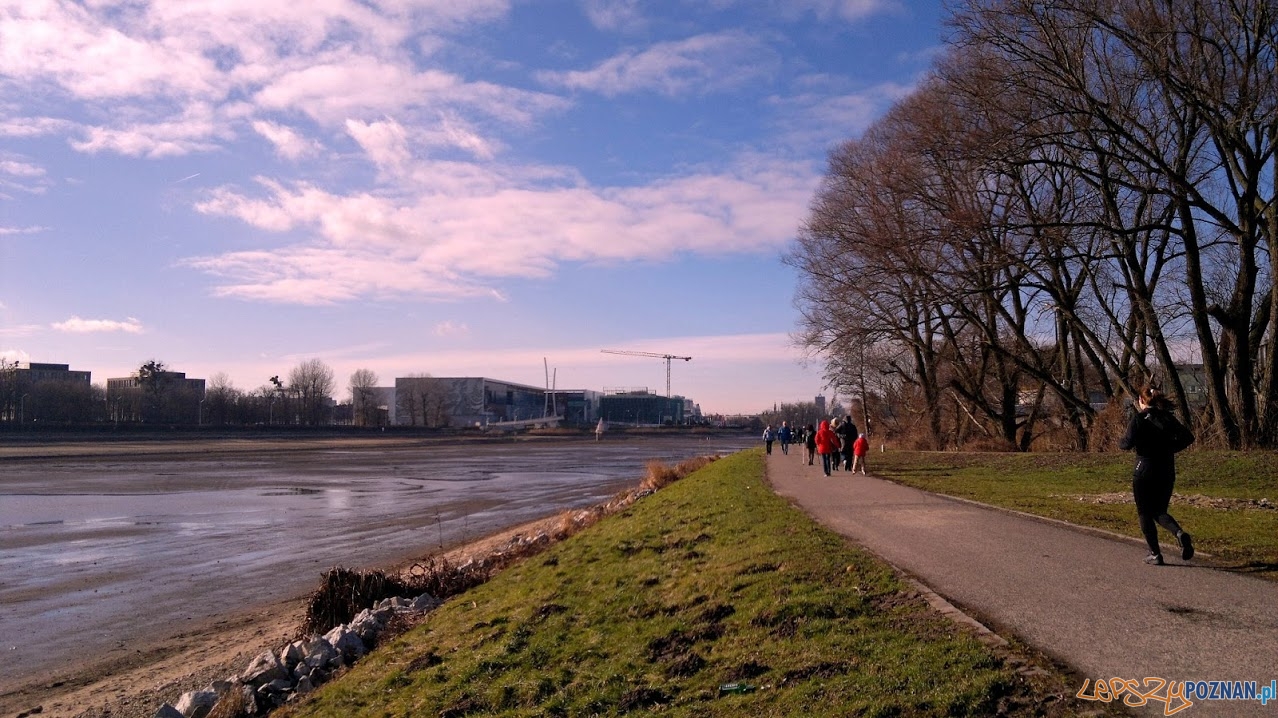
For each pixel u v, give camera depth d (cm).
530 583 1336
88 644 1489
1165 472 884
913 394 5516
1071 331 3725
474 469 6053
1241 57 2569
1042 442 4278
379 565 2173
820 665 670
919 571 909
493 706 809
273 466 6222
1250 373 2672
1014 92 2750
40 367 16575
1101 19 2480
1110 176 2877
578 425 19100
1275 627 652
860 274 3756
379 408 16550
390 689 952
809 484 2181
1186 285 3052
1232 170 2720
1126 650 613
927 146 3067
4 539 2616
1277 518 1225
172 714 1029
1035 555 982
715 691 693
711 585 985
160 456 7262
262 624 1605
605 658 852
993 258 3180
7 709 1177
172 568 2158
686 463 4144
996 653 621
